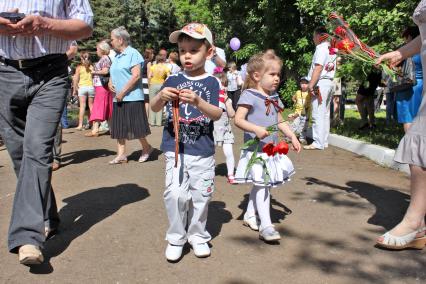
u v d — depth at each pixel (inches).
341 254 135.8
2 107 129.7
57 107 128.3
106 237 145.0
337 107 409.7
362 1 297.9
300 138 327.6
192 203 136.6
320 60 288.0
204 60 132.4
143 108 261.0
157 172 236.8
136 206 175.3
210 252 135.1
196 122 130.5
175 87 133.3
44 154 124.6
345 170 238.5
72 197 188.7
